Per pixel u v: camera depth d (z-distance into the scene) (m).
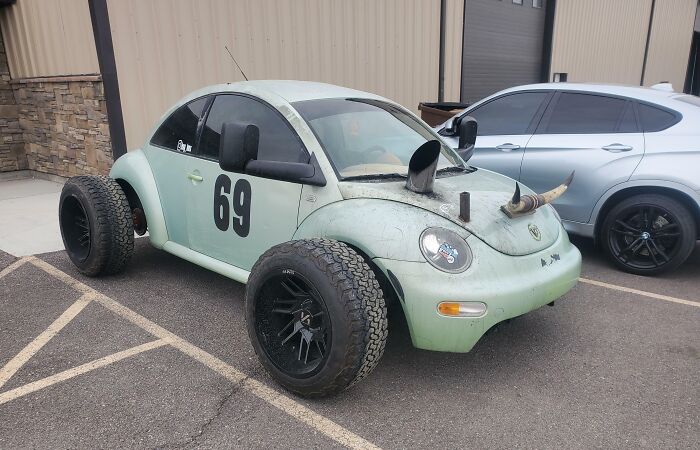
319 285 2.62
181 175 4.00
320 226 3.06
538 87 5.46
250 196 3.47
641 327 3.82
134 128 6.93
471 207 3.11
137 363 3.22
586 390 3.03
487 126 5.70
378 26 9.62
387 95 10.12
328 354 2.64
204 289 4.34
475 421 2.74
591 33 15.84
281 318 3.01
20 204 6.99
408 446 2.54
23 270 4.68
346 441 2.57
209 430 2.62
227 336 3.57
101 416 2.72
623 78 18.00
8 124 8.77
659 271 4.75
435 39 10.93
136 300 4.11
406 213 2.92
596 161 4.89
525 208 3.13
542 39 14.34
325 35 8.78
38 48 7.85
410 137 3.82
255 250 3.52
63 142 7.88
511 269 2.91
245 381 3.05
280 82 3.98
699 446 2.56
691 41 22.19
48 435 2.57
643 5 17.92
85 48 6.84
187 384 3.01
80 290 4.28
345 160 3.29
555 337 3.66
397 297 2.98
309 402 2.87
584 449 2.54
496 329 2.90
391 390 3.00
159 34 6.93
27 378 3.05
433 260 2.76
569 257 3.35
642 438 2.62
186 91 7.30
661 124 4.76
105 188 4.29
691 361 3.35
